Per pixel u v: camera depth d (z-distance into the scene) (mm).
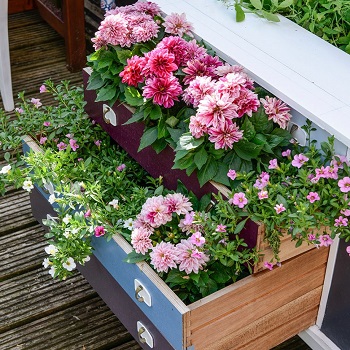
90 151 2443
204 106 1911
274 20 2342
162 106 2162
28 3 3963
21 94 2531
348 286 2047
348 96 1978
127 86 2225
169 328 1891
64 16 3393
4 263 2533
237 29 2305
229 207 1866
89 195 2117
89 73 2398
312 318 2184
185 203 1951
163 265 1849
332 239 1895
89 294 2424
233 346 1990
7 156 2428
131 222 2041
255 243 1875
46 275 2492
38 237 2641
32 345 2258
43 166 2223
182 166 1972
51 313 2363
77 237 2061
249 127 1981
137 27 2244
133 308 2104
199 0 2486
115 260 2064
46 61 3617
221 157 2025
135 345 2268
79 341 2271
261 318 2012
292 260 1980
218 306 1865
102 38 2256
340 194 1847
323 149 1909
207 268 1959
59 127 2494
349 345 2139
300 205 1804
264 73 2066
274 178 1984
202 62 2156
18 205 2783
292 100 1959
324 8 2385
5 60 3156
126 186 2281
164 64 2082
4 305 2381
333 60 2145
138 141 2238
